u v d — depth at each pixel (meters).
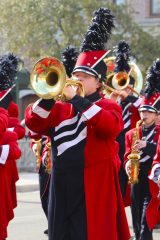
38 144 23.02
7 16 57.62
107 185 15.32
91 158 15.20
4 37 58.78
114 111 15.20
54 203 15.37
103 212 15.23
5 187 20.41
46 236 24.95
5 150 20.14
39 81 14.12
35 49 57.88
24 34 57.47
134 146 20.69
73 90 14.62
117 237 15.52
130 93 24.48
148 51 59.56
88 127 15.22
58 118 15.25
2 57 20.75
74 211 15.23
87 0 56.97
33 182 43.16
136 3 74.12
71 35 56.84
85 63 15.62
